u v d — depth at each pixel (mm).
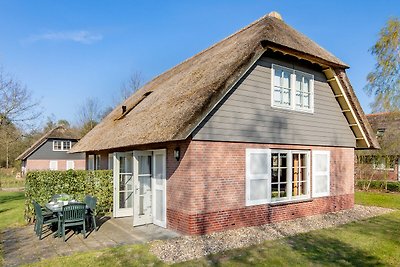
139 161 11039
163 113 10578
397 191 22844
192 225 8844
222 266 6711
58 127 45750
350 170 14031
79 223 8930
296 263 6957
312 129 12289
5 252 7676
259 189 10398
